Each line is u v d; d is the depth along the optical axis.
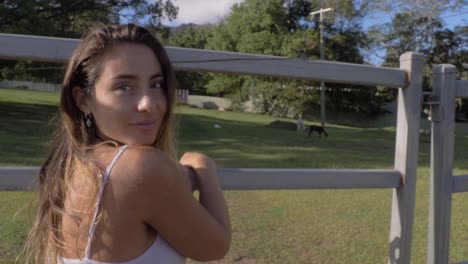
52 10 21.69
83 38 1.30
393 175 2.13
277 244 3.64
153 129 1.25
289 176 1.95
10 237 3.39
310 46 35.53
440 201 2.21
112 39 1.23
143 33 1.27
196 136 17.23
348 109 39.88
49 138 1.45
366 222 4.51
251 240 3.73
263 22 38.94
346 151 15.07
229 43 41.34
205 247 1.19
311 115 40.19
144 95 1.23
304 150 14.72
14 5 19.11
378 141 19.97
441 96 2.17
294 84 37.81
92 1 22.41
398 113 2.18
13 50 1.60
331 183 2.02
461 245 3.84
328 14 35.69
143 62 1.23
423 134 21.97
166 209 1.12
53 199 1.21
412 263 3.35
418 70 2.11
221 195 1.37
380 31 34.66
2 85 42.59
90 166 1.12
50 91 39.62
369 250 3.56
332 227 4.27
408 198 2.13
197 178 1.38
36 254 1.25
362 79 2.04
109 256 1.10
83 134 1.25
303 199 5.61
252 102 40.84
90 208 1.10
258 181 1.91
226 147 14.30
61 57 1.63
